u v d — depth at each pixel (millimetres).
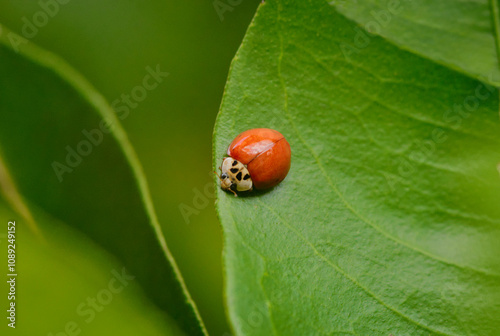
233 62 110
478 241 109
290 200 110
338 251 108
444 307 106
